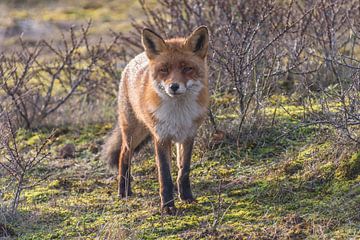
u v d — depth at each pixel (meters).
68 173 16.20
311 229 11.60
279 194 13.11
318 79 17.19
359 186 12.54
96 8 35.78
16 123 19.28
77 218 13.30
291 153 14.56
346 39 19.98
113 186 15.25
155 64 13.30
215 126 16.03
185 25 19.48
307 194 12.96
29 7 36.75
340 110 13.44
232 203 13.16
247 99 16.50
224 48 16.70
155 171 15.62
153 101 13.31
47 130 19.23
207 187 14.27
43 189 15.10
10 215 13.33
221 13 18.94
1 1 37.66
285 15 18.36
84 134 18.78
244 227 12.07
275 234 11.60
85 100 20.86
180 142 13.55
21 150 17.83
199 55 13.41
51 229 12.87
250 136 15.78
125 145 14.81
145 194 14.47
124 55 20.61
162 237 12.05
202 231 12.02
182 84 12.80
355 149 13.29
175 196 14.09
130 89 14.48
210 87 17.78
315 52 17.83
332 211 12.08
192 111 13.34
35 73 21.12
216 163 15.28
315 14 18.25
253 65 16.20
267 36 17.55
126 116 14.69
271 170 14.12
